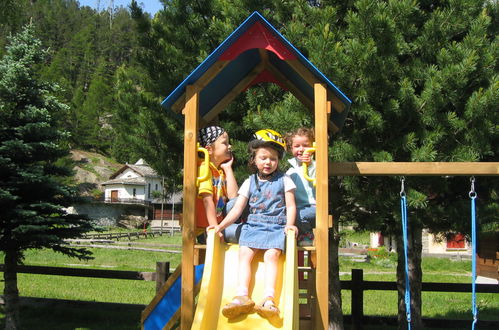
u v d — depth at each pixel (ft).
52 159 25.89
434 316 35.01
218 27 21.44
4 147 23.40
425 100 18.57
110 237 119.65
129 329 26.89
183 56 22.70
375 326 29.55
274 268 11.78
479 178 21.77
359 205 22.49
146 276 27.58
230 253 12.59
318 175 12.62
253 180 12.91
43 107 25.16
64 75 304.30
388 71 18.25
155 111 23.50
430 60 19.58
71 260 73.31
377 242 109.19
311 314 13.20
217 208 14.19
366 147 19.66
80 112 261.24
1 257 64.49
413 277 25.05
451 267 78.38
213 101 15.93
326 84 13.03
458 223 20.81
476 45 18.54
